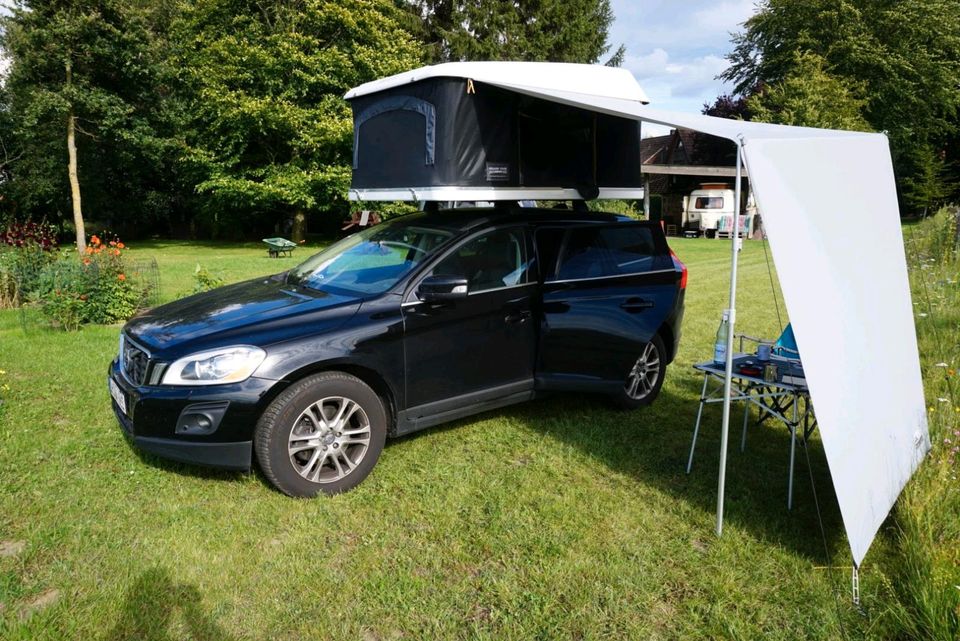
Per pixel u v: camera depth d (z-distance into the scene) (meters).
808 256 2.89
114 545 3.04
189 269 14.62
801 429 4.77
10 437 4.22
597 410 5.11
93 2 21.22
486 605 2.71
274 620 2.58
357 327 3.69
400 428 3.93
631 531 3.30
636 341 4.86
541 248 4.55
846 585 2.83
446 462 4.09
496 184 4.49
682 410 5.14
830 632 2.54
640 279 4.93
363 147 5.08
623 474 3.96
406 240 4.45
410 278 3.99
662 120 3.04
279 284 4.65
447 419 4.14
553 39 30.28
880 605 2.68
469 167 4.36
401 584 2.82
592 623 2.59
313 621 2.57
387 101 4.76
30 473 3.72
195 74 23.73
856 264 3.28
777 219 2.74
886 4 30.98
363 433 3.72
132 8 22.91
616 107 3.39
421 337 3.90
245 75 22.92
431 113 4.35
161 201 30.78
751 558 3.06
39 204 26.86
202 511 3.37
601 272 4.76
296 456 3.59
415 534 3.24
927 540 2.81
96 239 8.49
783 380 3.61
